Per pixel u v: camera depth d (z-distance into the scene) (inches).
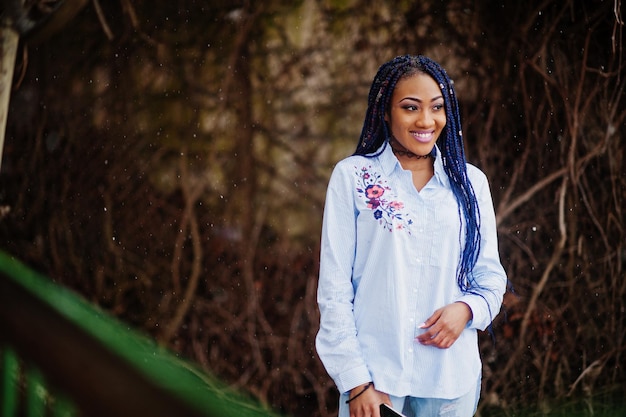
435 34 168.9
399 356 66.0
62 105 162.1
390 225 66.6
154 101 170.1
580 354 159.8
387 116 69.7
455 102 69.1
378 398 65.5
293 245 177.9
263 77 176.4
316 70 177.3
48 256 160.6
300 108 178.5
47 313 31.6
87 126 164.7
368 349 66.8
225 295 172.9
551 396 157.2
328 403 165.9
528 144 160.4
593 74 157.6
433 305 67.0
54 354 28.9
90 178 165.2
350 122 179.9
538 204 161.0
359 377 64.9
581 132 157.5
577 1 157.6
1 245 157.3
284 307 174.1
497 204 161.5
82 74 163.6
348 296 67.2
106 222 166.1
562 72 158.7
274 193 178.4
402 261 66.7
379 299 66.6
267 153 177.8
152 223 169.6
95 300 163.5
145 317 167.0
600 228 157.6
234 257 175.0
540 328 158.9
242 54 175.3
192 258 172.9
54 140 161.9
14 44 113.2
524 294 159.3
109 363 26.3
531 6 160.6
